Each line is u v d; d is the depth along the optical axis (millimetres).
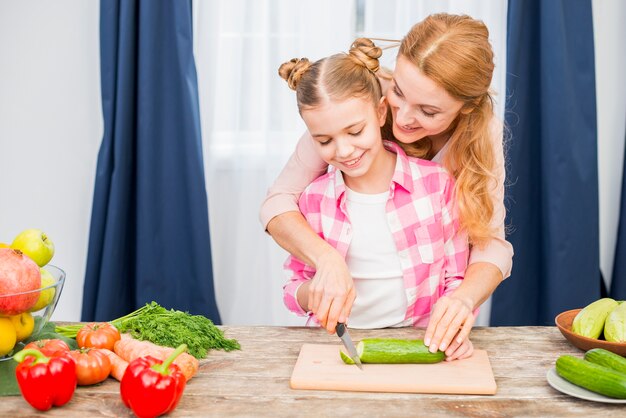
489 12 2795
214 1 2818
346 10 2814
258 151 2902
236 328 1655
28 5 2938
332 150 1510
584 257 2764
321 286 1482
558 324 1548
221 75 2883
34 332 1432
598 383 1273
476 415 1244
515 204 2809
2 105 2986
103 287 2805
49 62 2965
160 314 1563
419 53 1466
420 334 1597
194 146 2775
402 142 1740
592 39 2705
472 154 1655
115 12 2727
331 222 1715
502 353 1504
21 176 3029
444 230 1710
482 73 1499
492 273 1648
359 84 1473
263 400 1297
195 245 2824
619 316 1474
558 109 2688
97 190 2803
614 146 2924
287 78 1571
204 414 1245
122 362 1376
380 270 1723
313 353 1474
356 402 1291
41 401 1239
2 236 3055
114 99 2775
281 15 2814
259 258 2951
